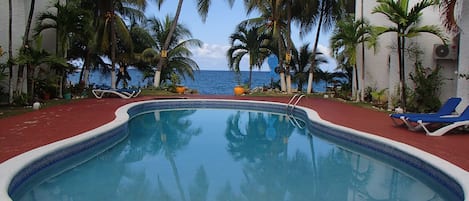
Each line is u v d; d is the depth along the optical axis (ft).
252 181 21.83
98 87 69.10
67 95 57.11
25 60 43.04
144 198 18.66
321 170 24.36
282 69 75.51
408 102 44.45
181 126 42.27
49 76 53.88
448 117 30.83
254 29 82.89
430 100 43.24
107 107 46.01
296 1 71.41
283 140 34.65
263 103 57.41
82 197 18.62
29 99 46.55
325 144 32.68
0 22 45.80
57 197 18.51
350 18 60.13
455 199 18.13
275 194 19.66
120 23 69.82
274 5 71.77
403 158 24.16
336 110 46.60
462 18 34.86
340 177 22.85
